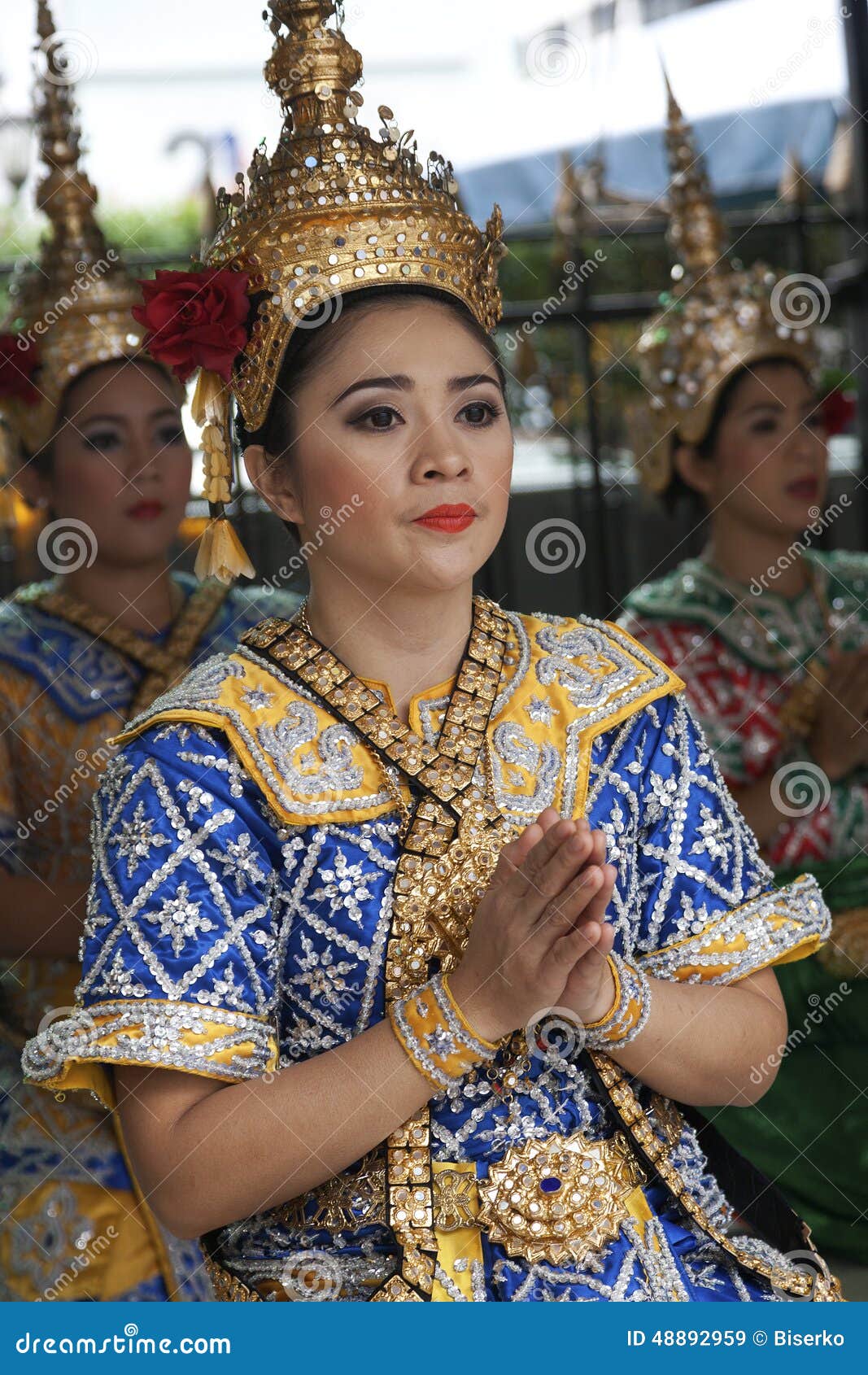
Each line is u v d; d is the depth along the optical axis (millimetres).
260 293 1726
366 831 1631
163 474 3191
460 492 1667
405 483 1661
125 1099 1581
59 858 3059
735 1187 1823
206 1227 1562
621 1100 1660
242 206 1781
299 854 1625
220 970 1559
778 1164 3381
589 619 1903
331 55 1741
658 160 6434
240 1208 1537
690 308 3822
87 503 3172
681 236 3916
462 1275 1563
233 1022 1539
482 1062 1538
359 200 1688
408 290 1689
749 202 6660
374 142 1718
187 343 1762
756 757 3555
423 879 1615
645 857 1760
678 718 1812
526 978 1490
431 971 1610
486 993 1516
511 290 7293
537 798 1677
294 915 1624
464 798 1649
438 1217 1573
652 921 1747
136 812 1621
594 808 1714
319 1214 1604
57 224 3277
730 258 3924
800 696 3561
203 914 1570
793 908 1795
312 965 1621
